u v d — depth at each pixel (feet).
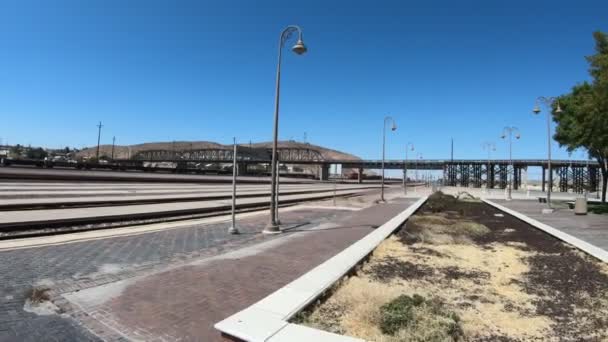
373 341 15.44
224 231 42.65
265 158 381.40
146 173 184.96
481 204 105.09
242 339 14.97
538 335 17.30
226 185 147.33
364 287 22.91
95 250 30.25
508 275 27.50
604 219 64.64
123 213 49.26
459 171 337.11
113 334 15.51
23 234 34.42
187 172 236.43
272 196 42.93
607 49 70.44
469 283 25.25
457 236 44.29
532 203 108.99
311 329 15.92
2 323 16.17
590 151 92.12
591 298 22.53
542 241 42.55
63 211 49.06
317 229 45.75
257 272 24.99
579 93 85.92
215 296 20.16
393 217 60.49
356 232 43.39
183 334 15.62
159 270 25.11
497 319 19.10
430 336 15.78
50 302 18.75
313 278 23.25
